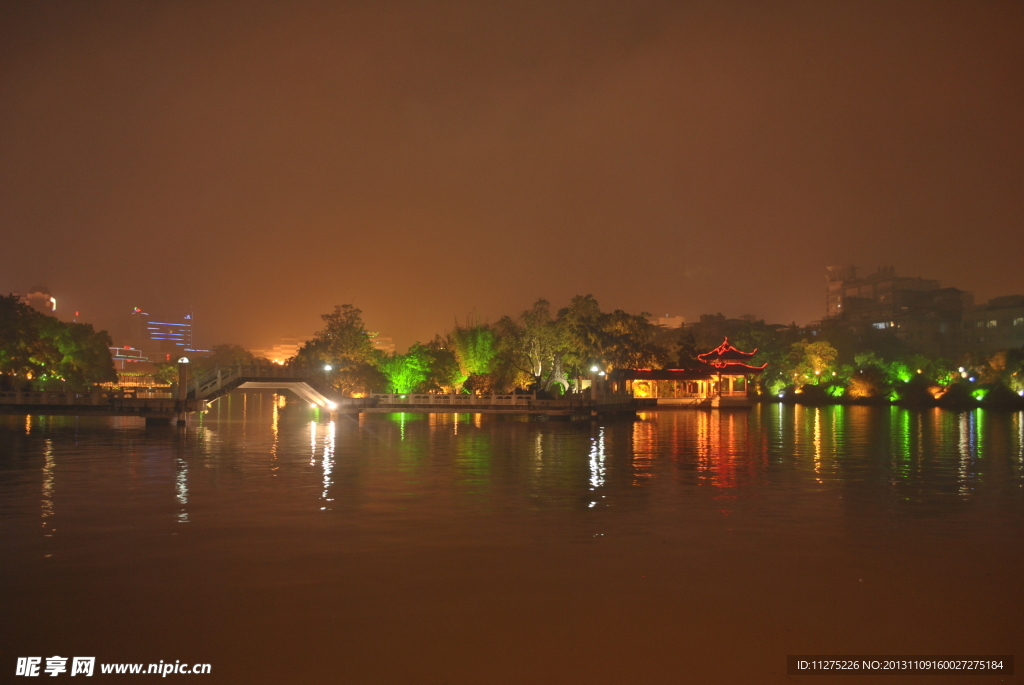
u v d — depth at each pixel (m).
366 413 80.50
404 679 10.87
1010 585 15.00
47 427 54.25
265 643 11.99
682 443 45.53
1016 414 85.81
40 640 12.05
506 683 10.79
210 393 59.19
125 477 28.34
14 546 17.42
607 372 96.25
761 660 11.59
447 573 15.59
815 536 18.95
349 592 14.36
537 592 14.46
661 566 16.20
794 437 50.69
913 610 13.63
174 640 12.08
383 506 22.62
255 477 28.72
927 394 112.62
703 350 135.12
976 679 11.02
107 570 15.55
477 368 97.56
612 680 10.91
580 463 34.06
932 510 22.45
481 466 32.78
